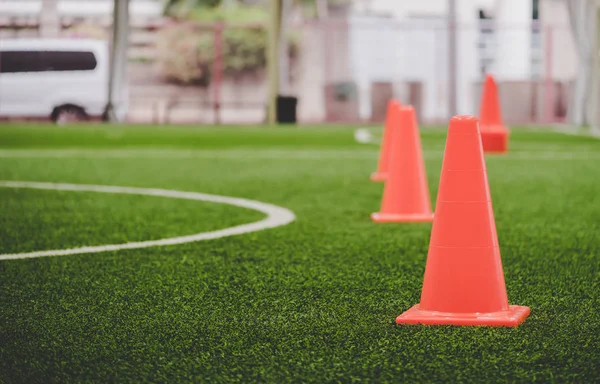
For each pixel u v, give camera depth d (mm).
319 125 30312
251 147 19500
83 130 25562
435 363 3943
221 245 7254
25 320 4809
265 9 48375
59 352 4176
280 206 9781
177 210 9406
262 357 4070
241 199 10383
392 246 7215
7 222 8508
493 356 4039
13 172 13531
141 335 4480
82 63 33875
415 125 8633
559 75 37688
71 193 10867
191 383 3713
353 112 37938
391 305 5125
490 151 17453
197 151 18141
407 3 42094
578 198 10594
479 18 40156
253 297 5363
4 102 33656
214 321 4770
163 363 3992
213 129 26969
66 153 17266
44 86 33688
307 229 8109
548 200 10398
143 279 5902
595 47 29875
